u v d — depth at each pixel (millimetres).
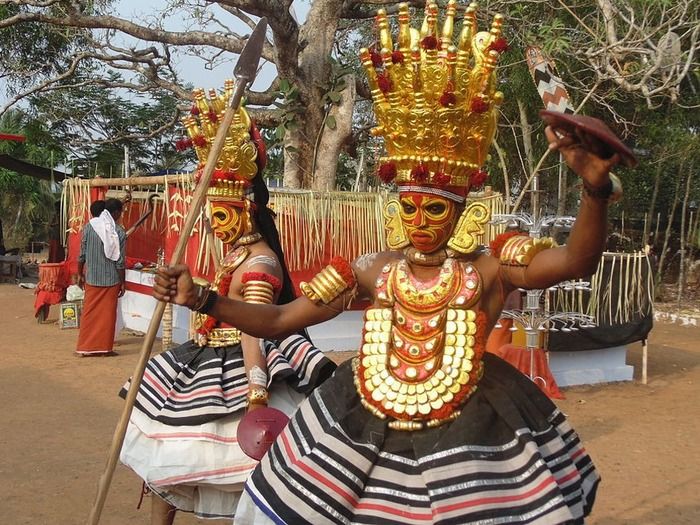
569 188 14680
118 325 11695
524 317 7625
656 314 16266
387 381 2539
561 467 2506
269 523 2514
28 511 4723
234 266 3775
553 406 2633
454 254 2664
